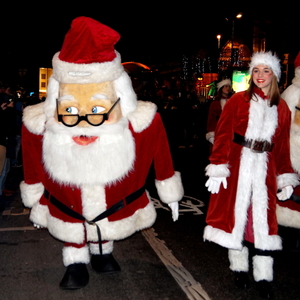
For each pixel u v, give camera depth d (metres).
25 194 3.06
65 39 2.74
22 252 3.95
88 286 3.20
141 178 3.05
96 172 2.74
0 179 5.41
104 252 3.39
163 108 13.54
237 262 3.21
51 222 2.94
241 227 3.02
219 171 2.99
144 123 2.90
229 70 16.61
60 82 2.77
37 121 2.87
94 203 2.83
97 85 2.75
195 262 3.75
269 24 22.86
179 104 13.55
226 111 3.11
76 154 2.72
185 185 7.25
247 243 3.20
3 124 5.07
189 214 5.42
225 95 6.74
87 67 2.68
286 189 3.16
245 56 19.73
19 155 9.12
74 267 3.14
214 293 3.13
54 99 2.84
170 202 3.20
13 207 5.62
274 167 3.12
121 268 3.57
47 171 2.83
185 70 21.98
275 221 3.06
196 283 3.30
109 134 2.75
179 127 13.45
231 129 3.08
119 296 3.05
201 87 21.34
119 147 2.78
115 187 2.85
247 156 3.04
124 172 2.81
